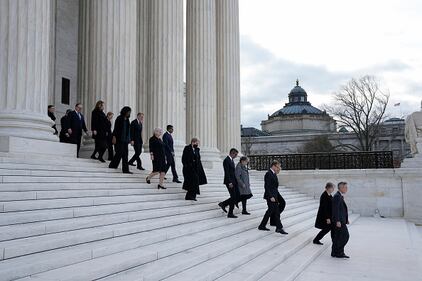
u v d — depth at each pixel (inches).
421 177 994.1
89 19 668.1
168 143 586.6
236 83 1059.9
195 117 909.8
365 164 1144.8
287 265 378.6
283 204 537.3
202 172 547.5
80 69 710.5
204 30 927.7
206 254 329.4
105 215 362.3
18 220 284.4
